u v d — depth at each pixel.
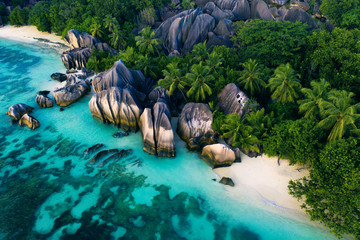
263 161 33.59
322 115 29.62
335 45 41.88
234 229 26.80
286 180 31.02
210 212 28.52
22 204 29.47
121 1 70.00
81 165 34.78
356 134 27.72
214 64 43.00
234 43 54.25
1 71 59.31
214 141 35.81
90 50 59.84
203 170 33.50
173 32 60.66
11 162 35.38
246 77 39.72
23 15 82.88
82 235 26.38
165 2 76.69
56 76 56.47
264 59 46.12
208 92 38.84
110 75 44.03
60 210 28.92
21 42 75.50
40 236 26.20
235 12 66.00
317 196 26.33
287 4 63.56
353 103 34.22
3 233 26.36
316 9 59.84
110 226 27.25
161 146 34.91
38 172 33.81
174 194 30.61
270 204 28.77
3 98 49.28
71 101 47.16
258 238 25.94
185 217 28.08
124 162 35.03
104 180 32.59
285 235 25.94
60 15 73.69
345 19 52.78
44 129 41.59
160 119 34.78
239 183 31.28
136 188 31.45
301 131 29.42
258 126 33.53
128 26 68.31
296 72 43.00
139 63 48.25
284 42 45.84
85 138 39.47
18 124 43.00
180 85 39.97
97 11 68.88
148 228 27.08
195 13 61.69
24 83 54.75
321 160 26.95
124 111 38.88
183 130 36.88
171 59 50.47
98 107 41.22
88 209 29.06
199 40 60.47
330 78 40.12
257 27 49.41
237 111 37.72
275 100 38.84
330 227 24.34
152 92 43.03
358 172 24.05
